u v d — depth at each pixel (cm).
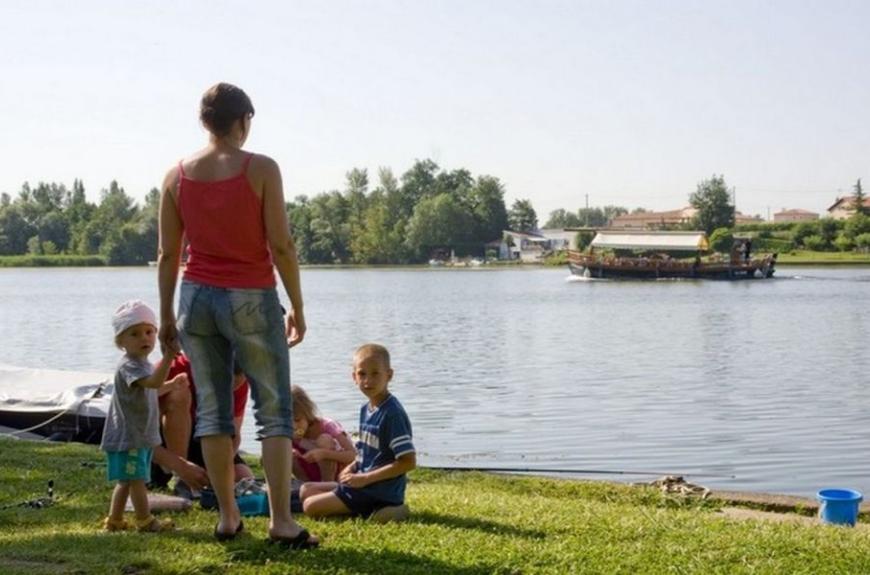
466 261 15375
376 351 743
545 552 634
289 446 614
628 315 5550
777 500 1037
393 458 738
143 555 608
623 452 1580
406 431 737
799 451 1595
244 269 596
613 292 8200
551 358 3300
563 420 1944
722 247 12600
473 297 7569
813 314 5497
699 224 14688
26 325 4916
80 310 6066
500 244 15988
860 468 1454
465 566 600
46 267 15312
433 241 15412
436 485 1069
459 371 2905
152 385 654
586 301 6962
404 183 17438
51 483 834
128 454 678
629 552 645
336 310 6097
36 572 579
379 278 11744
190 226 600
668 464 1482
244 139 618
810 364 3073
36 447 1138
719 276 9919
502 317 5466
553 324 4941
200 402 622
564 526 723
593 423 1903
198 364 613
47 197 18000
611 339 4088
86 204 16575
